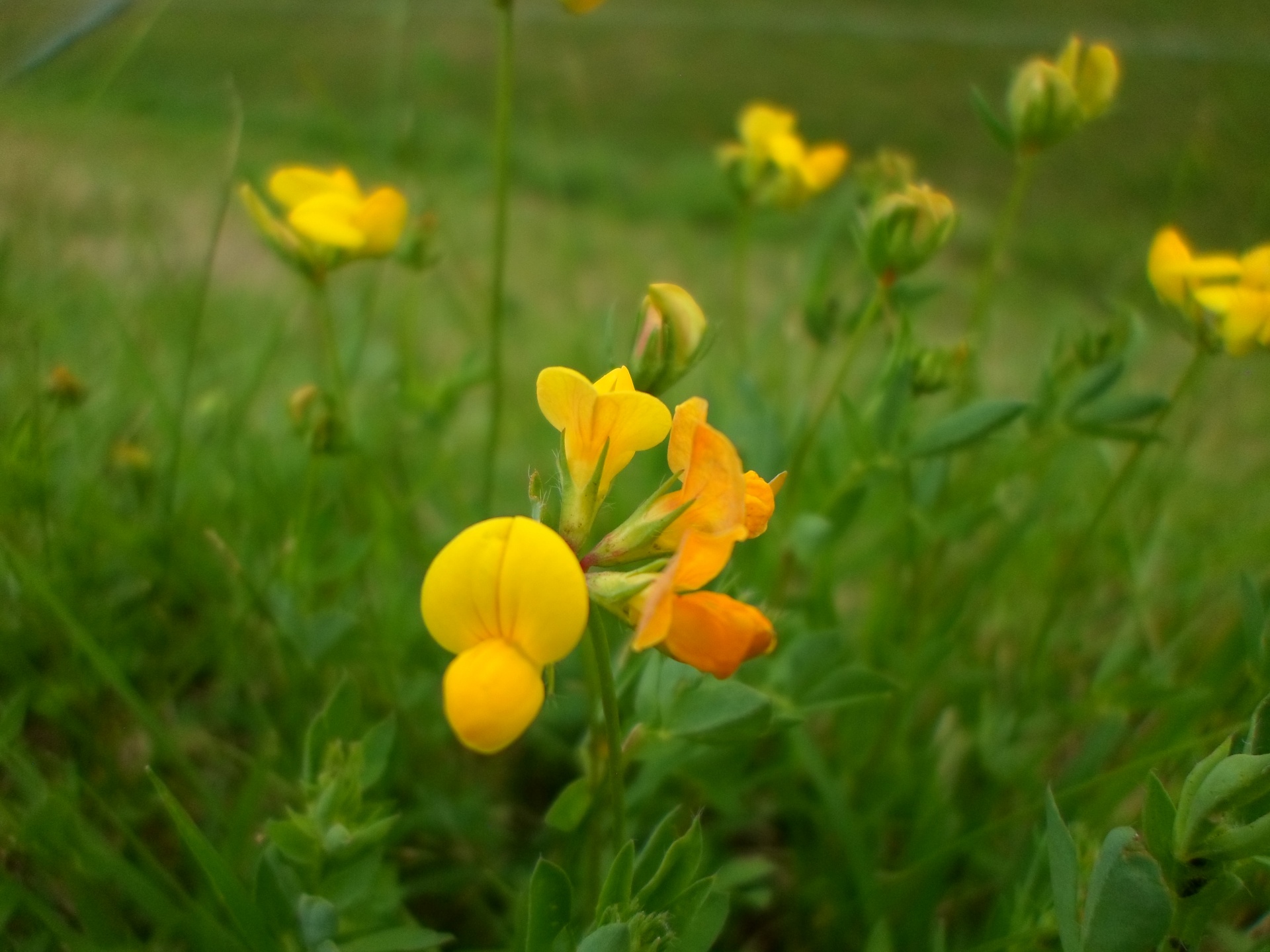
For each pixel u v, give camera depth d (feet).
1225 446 0.53
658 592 0.17
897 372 0.33
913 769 0.35
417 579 0.39
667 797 0.35
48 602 0.28
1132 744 0.34
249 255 0.74
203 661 0.36
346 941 0.23
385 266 0.72
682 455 0.20
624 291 0.75
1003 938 0.24
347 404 0.37
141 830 0.31
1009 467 0.40
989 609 0.43
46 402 0.38
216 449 0.45
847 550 0.45
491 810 0.35
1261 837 0.17
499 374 0.40
